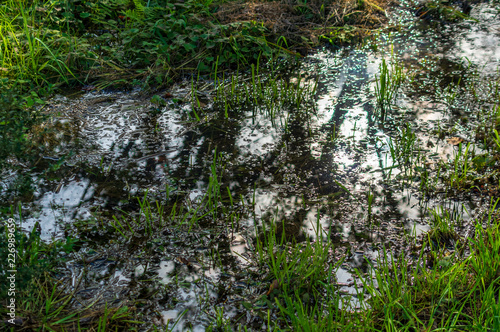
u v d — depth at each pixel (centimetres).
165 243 292
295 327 225
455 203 318
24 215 309
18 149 260
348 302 243
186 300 254
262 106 442
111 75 480
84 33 552
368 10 603
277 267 265
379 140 385
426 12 596
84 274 268
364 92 454
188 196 331
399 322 229
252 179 347
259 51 524
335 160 365
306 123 412
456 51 512
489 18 578
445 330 224
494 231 282
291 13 586
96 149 379
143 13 536
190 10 551
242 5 578
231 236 297
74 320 238
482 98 427
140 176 351
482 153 359
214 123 417
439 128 391
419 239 291
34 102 418
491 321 226
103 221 308
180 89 470
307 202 324
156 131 405
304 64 511
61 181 344
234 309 248
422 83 458
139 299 254
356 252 284
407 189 333
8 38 477
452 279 242
